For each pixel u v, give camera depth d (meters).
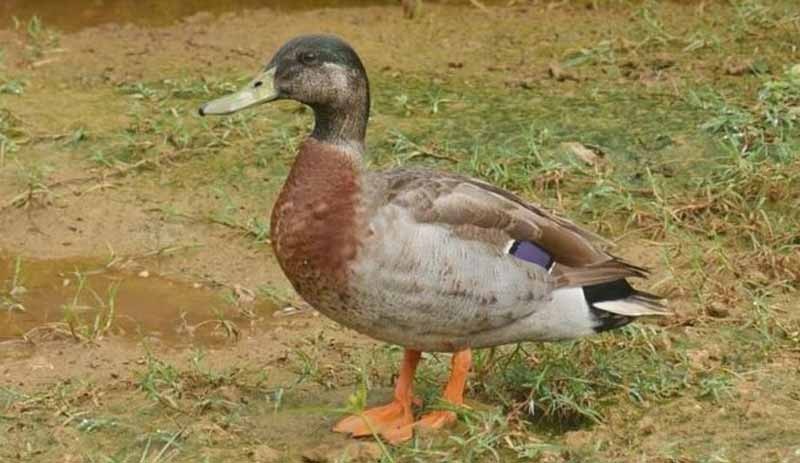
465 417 8.04
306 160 7.91
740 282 9.87
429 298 7.76
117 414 8.40
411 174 7.99
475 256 7.80
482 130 12.16
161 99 12.90
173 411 8.41
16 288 10.20
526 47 14.05
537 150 11.65
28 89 13.12
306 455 7.86
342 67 8.03
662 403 8.38
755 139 11.64
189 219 11.06
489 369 8.66
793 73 12.51
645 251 10.41
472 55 13.91
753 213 10.67
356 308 7.81
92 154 11.95
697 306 9.55
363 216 7.71
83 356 9.20
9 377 8.89
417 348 8.05
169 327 9.65
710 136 11.82
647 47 13.82
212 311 9.86
